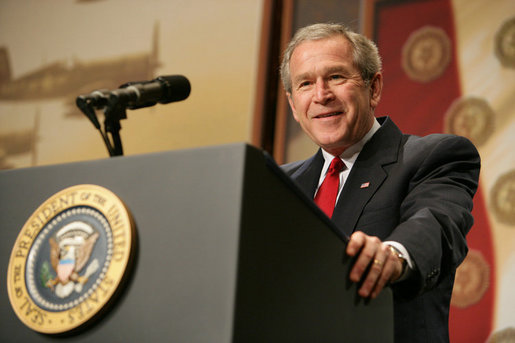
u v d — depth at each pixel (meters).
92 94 2.32
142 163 1.74
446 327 3.05
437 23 7.49
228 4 8.98
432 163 3.22
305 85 3.81
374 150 3.47
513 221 6.56
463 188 3.10
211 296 1.51
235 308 1.47
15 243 1.80
